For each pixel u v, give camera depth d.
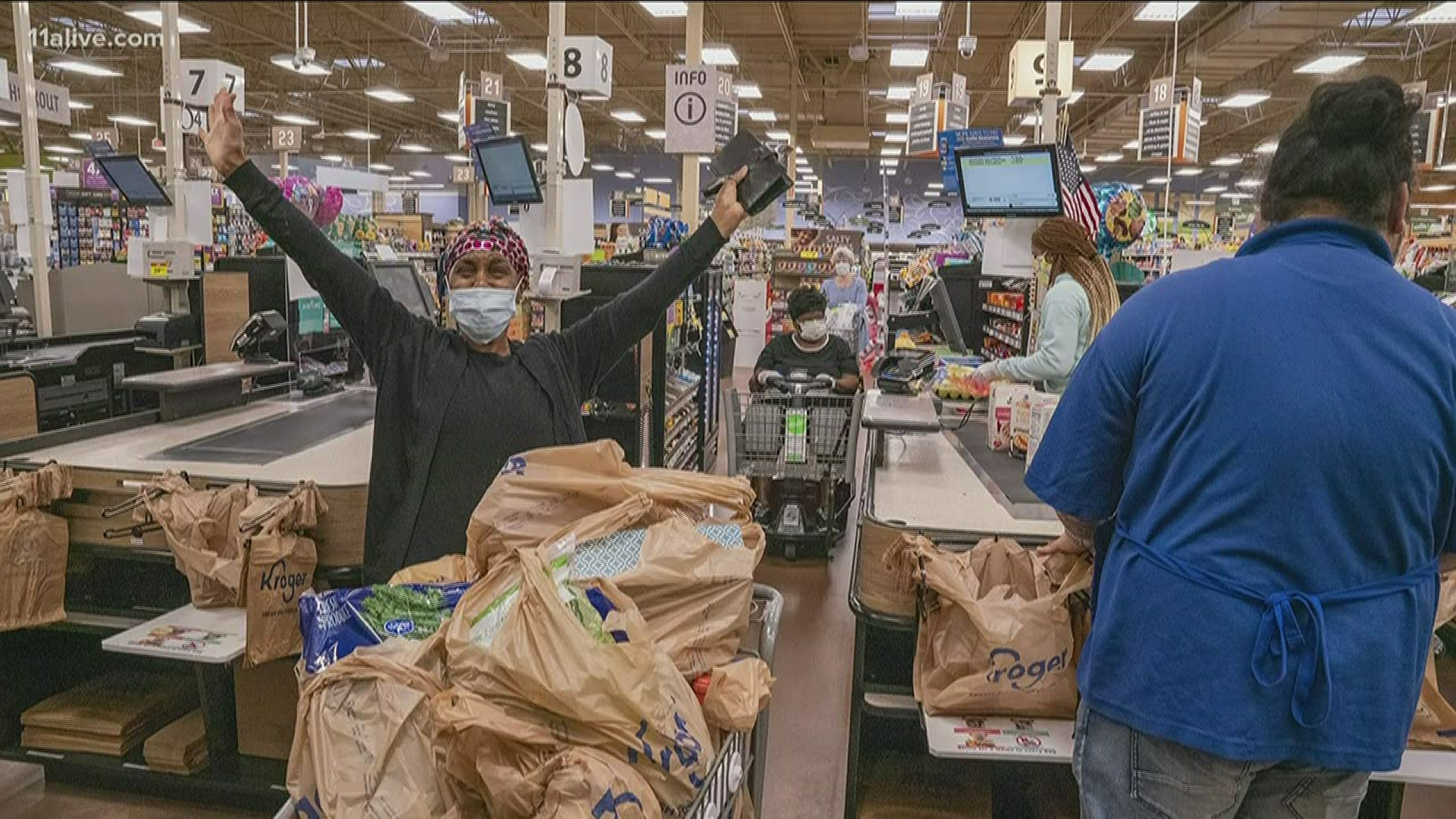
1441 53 16.02
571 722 1.06
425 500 2.03
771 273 14.43
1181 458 1.32
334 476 2.55
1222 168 30.27
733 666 1.34
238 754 2.88
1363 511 1.24
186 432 3.10
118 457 2.74
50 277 6.36
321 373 4.08
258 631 2.29
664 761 1.08
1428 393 1.24
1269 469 1.24
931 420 2.85
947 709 1.97
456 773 1.06
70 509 2.67
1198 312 1.33
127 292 6.49
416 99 22.75
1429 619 1.31
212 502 2.41
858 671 2.43
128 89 19.98
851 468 5.11
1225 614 1.25
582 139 4.33
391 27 15.62
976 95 22.38
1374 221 1.33
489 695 1.07
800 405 5.10
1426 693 1.96
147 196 4.22
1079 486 1.46
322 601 1.37
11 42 14.54
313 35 16.42
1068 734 1.94
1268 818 1.35
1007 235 4.00
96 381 4.34
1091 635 1.46
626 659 1.09
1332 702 1.23
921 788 2.71
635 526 1.41
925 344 7.57
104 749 2.84
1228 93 18.81
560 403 2.16
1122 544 1.40
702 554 1.36
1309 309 1.27
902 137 26.41
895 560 2.12
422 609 1.36
